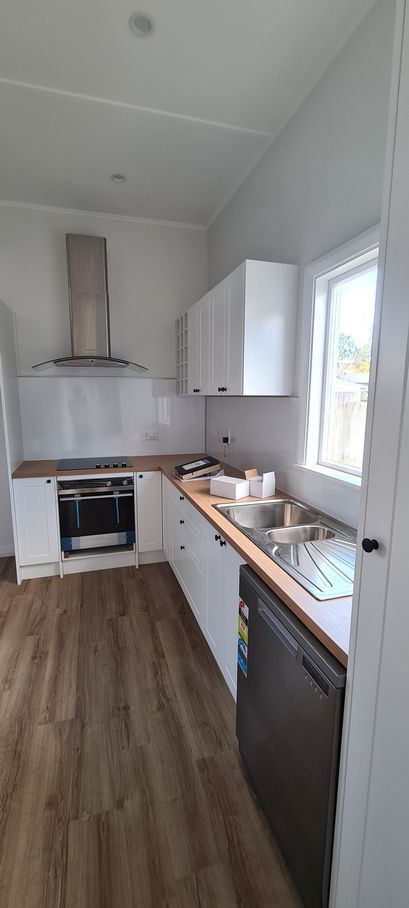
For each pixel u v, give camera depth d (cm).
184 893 113
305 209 195
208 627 203
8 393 288
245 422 278
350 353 183
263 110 203
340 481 174
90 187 286
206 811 135
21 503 287
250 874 118
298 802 107
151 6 150
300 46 165
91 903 111
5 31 160
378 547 73
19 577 293
